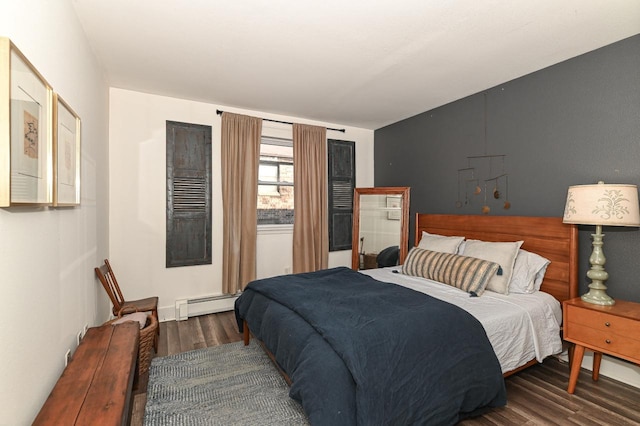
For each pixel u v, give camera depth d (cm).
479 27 216
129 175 338
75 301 186
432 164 393
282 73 293
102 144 284
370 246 457
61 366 157
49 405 120
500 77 298
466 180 349
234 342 296
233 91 338
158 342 295
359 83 313
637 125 222
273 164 436
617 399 208
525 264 268
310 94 346
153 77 302
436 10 198
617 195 205
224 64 275
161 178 353
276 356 204
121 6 193
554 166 270
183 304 352
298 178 427
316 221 440
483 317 208
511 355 209
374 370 155
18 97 107
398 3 191
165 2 190
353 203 476
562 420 187
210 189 378
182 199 363
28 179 115
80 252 199
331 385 151
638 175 221
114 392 129
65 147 162
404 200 418
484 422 185
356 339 165
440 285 284
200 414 193
